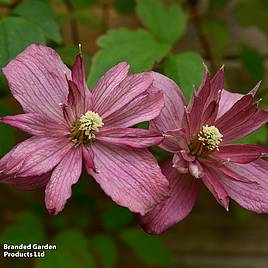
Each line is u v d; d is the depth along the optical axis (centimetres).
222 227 56
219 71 35
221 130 37
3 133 40
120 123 35
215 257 56
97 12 54
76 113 35
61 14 50
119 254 56
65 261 48
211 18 53
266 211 35
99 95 35
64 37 51
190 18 53
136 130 34
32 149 33
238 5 53
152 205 33
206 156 36
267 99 49
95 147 34
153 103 34
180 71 41
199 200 55
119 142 34
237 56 54
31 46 35
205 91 35
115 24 53
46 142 34
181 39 53
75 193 51
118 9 52
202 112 36
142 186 33
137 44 42
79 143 34
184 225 56
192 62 41
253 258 57
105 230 53
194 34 53
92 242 50
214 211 56
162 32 45
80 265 48
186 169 35
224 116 36
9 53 39
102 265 53
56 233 51
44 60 34
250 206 35
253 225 56
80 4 51
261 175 36
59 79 35
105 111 35
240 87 54
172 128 35
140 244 51
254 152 35
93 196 53
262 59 53
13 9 43
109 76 35
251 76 53
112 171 34
